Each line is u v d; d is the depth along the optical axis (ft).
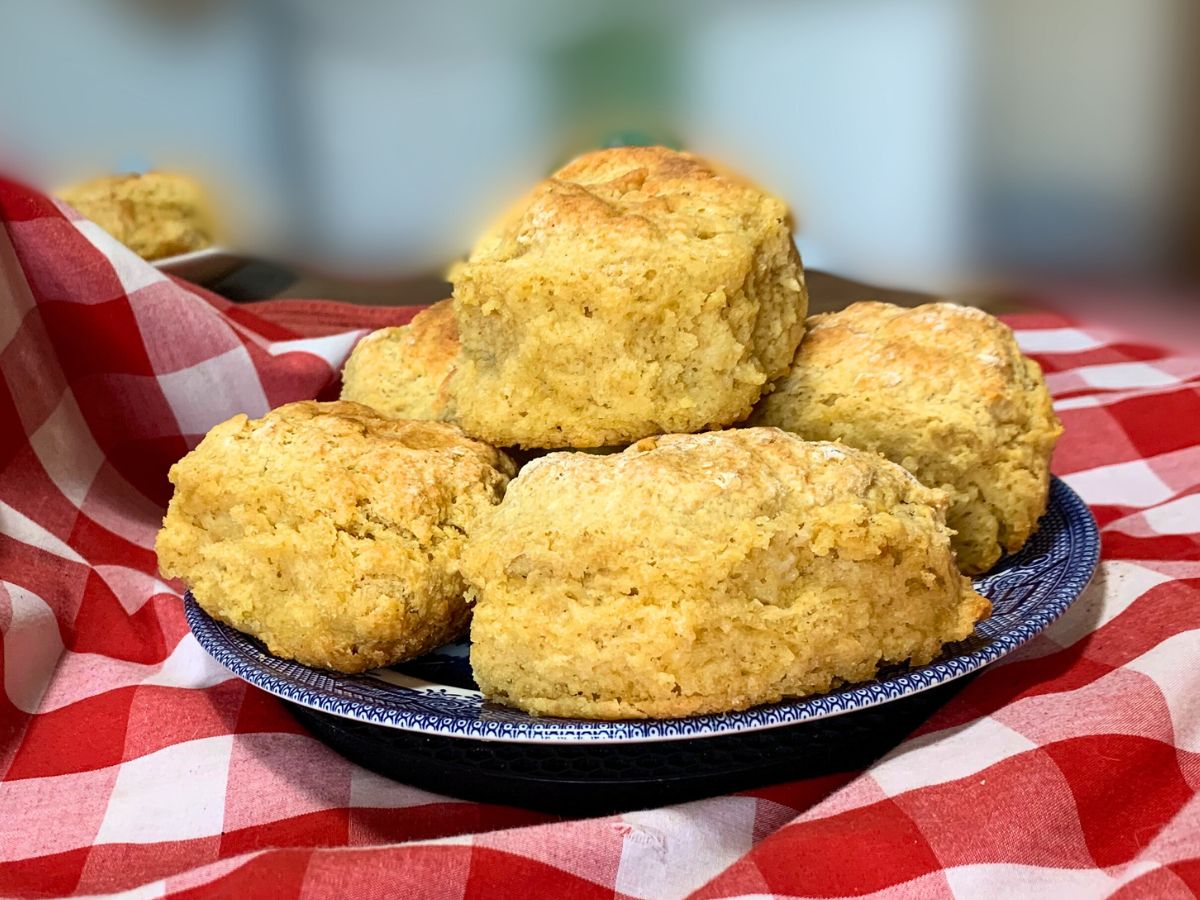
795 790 0.78
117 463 1.18
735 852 0.73
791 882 0.67
